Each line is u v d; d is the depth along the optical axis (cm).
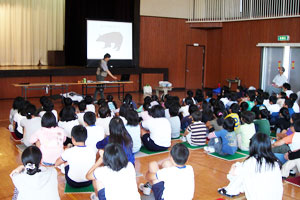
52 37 1397
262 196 308
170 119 594
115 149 264
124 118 514
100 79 996
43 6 1363
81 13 1265
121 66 1266
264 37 1253
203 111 608
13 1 1305
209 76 1496
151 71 1318
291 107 641
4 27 1297
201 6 1393
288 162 422
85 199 359
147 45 1351
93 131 432
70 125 507
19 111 552
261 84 1287
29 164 259
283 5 1177
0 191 378
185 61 1449
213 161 493
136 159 494
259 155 311
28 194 260
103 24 1219
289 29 1173
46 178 267
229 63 1392
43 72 1073
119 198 259
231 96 759
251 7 1268
